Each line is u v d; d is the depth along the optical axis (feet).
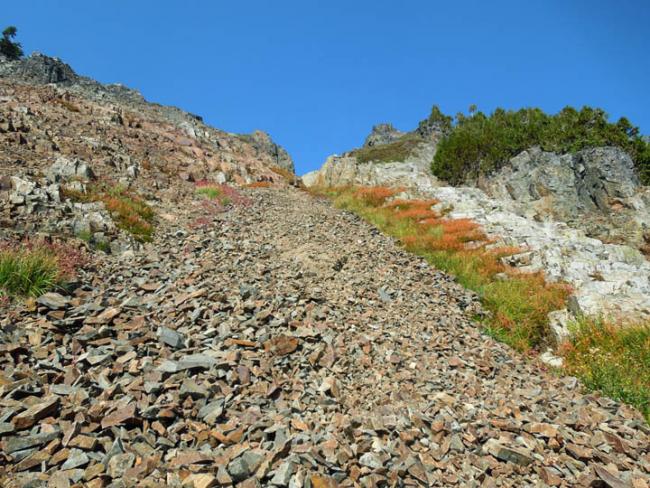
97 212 45.83
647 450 21.81
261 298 32.50
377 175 151.23
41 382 17.03
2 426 13.64
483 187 209.05
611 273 58.95
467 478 16.87
